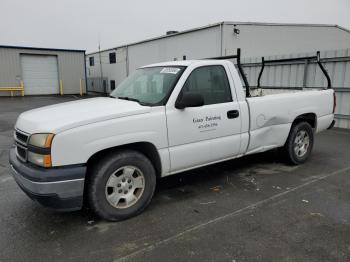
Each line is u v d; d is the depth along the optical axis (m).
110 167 3.47
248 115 4.68
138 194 3.76
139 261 2.87
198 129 4.11
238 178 5.04
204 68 4.29
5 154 6.73
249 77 12.36
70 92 27.16
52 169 3.13
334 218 3.66
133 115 3.57
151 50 23.58
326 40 20.58
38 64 25.53
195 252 3.00
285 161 5.73
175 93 3.93
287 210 3.87
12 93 24.52
